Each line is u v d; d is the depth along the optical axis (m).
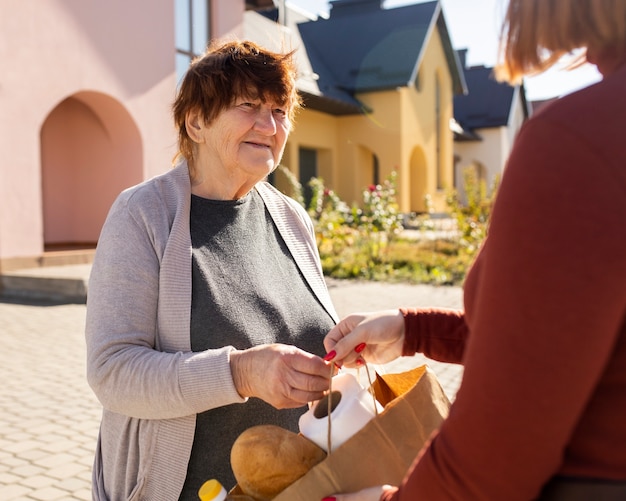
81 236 14.08
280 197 1.98
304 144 22.47
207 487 1.21
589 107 0.79
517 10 0.93
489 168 35.66
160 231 1.58
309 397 1.36
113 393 1.44
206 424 1.57
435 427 1.27
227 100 1.66
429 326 1.47
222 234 1.73
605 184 0.75
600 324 0.75
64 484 3.50
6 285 9.46
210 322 1.58
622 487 0.81
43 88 10.88
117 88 12.40
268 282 1.76
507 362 0.77
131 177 13.24
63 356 5.96
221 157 1.71
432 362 5.80
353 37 25.98
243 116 1.67
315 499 1.15
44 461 3.77
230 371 1.39
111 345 1.47
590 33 0.89
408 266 12.21
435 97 28.11
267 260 1.82
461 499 0.82
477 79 37.44
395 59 24.55
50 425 4.30
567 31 0.89
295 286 1.86
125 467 1.54
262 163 1.71
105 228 1.60
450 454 0.83
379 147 24.36
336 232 12.75
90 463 3.76
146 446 1.49
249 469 1.24
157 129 13.34
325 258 12.73
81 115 13.67
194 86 1.69
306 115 22.50
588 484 0.82
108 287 1.52
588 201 0.75
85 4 11.66
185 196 1.67
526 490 0.80
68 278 8.95
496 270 0.80
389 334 1.46
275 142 1.76
